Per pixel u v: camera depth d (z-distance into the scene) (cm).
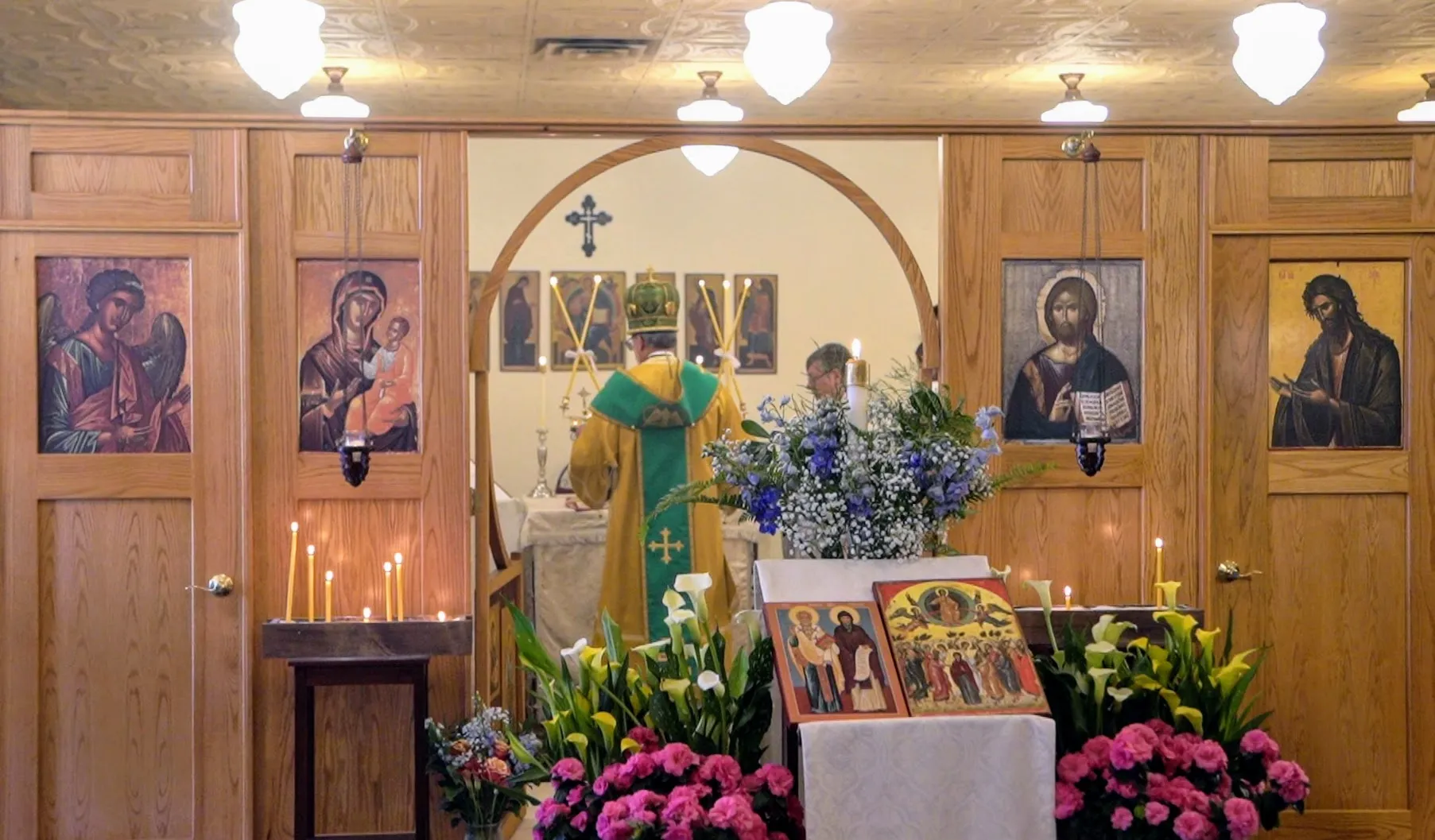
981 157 425
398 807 412
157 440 405
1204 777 311
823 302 832
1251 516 429
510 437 812
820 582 317
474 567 431
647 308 530
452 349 413
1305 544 430
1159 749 308
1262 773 330
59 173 403
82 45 477
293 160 409
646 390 518
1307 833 427
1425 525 429
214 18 442
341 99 498
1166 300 428
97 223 400
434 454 413
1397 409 430
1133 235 427
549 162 812
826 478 324
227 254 406
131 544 406
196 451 405
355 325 412
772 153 433
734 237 827
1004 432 427
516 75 536
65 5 425
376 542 413
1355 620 430
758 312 828
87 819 405
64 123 401
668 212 823
